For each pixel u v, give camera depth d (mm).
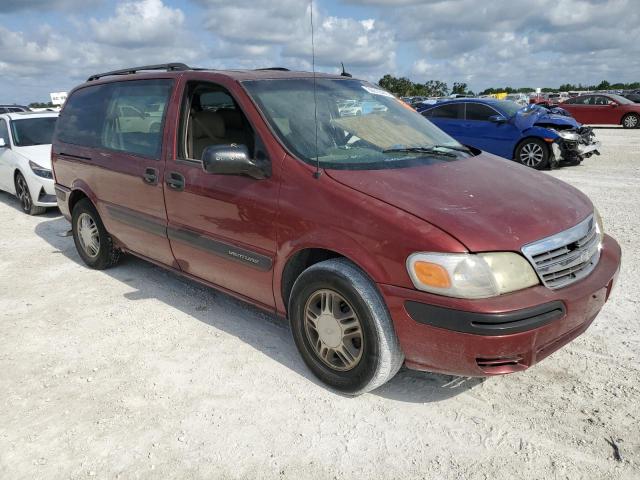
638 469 2484
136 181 4387
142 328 4105
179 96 4109
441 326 2607
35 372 3529
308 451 2701
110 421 2986
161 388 3285
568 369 3320
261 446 2748
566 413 2902
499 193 3045
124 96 4742
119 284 5047
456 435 2777
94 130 5094
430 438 2764
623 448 2621
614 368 3309
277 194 3268
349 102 3969
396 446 2717
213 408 3070
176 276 5215
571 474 2475
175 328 4082
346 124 3703
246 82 3738
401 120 4074
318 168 3182
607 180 9773
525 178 3414
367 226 2828
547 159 11211
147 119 4398
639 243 5738
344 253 2904
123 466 2643
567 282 2801
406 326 2723
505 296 2576
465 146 4066
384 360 2867
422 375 3346
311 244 3059
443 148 3789
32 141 8766
